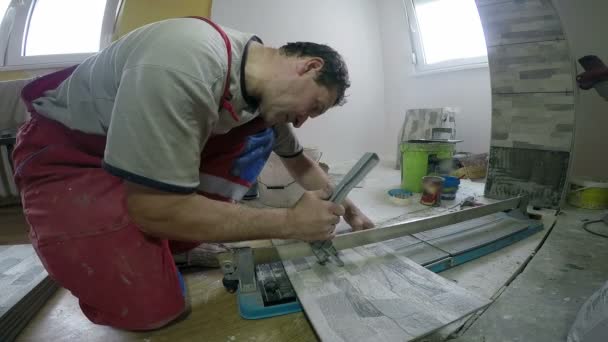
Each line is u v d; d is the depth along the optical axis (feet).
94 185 2.27
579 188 4.62
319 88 2.16
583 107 5.06
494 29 4.37
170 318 2.34
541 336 2.07
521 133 4.64
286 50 2.23
